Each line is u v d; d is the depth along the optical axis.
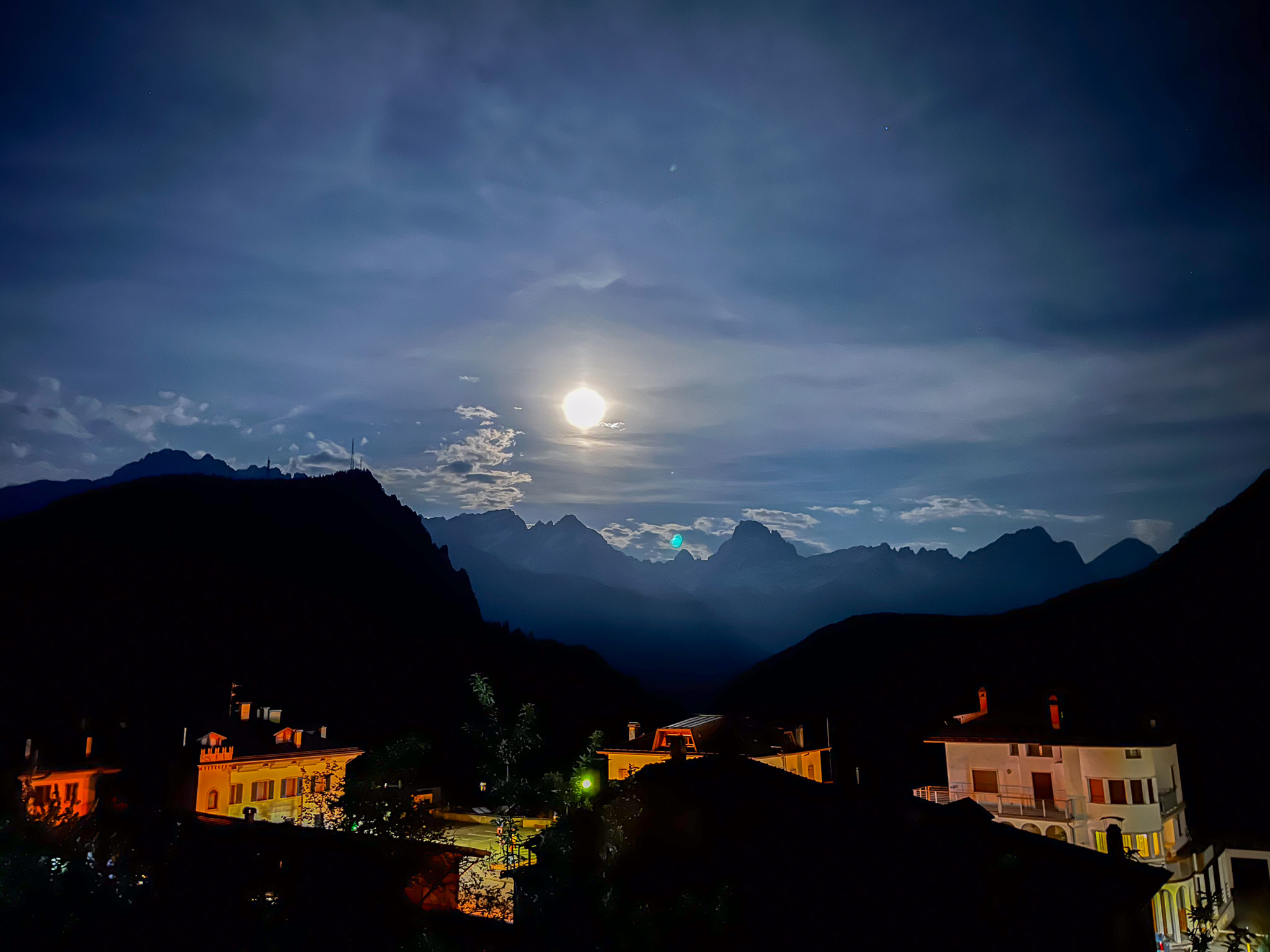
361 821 20.34
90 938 19.75
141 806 34.59
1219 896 47.59
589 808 21.78
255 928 22.30
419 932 21.03
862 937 21.19
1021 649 113.81
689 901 18.14
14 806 19.56
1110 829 27.25
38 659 123.56
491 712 25.36
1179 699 83.69
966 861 23.58
